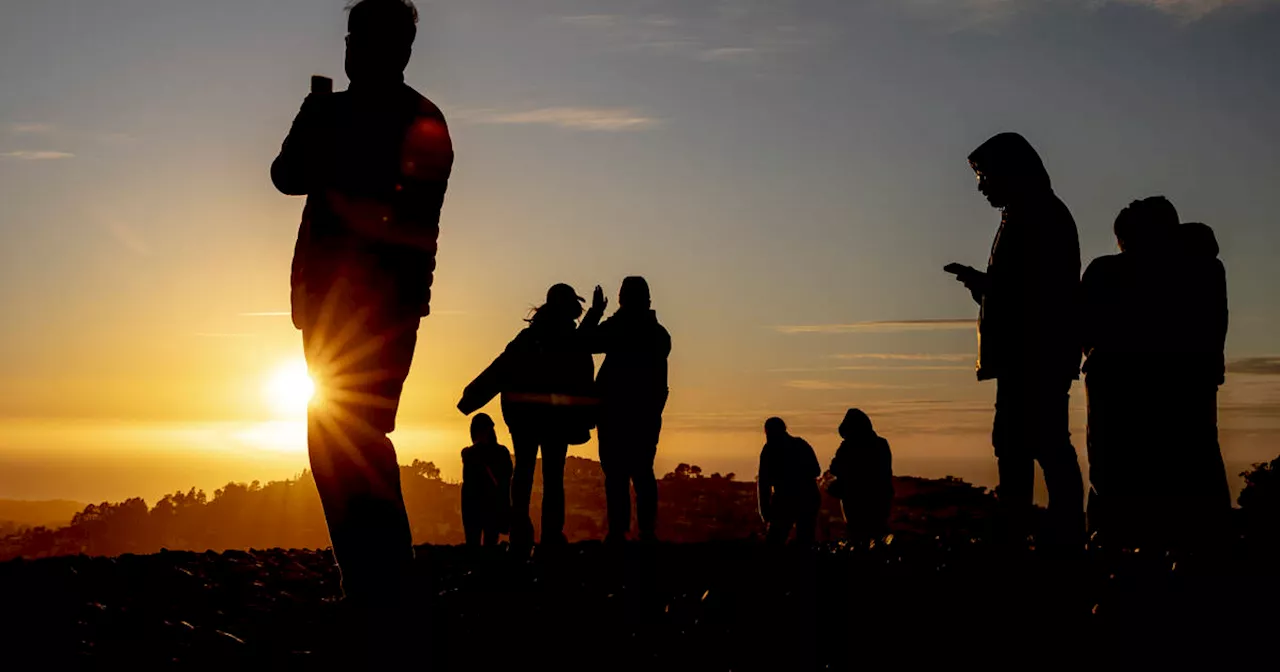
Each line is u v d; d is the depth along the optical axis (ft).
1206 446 30.63
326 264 17.51
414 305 17.84
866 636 21.81
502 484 39.81
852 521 46.52
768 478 40.37
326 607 24.54
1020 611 21.94
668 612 25.04
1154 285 31.01
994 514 27.27
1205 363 30.76
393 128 17.70
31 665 18.45
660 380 32.50
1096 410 31.63
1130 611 20.51
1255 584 21.62
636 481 32.42
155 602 23.76
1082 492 25.75
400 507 17.43
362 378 17.40
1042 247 25.77
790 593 24.85
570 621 24.00
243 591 26.09
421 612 17.11
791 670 20.40
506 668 19.92
